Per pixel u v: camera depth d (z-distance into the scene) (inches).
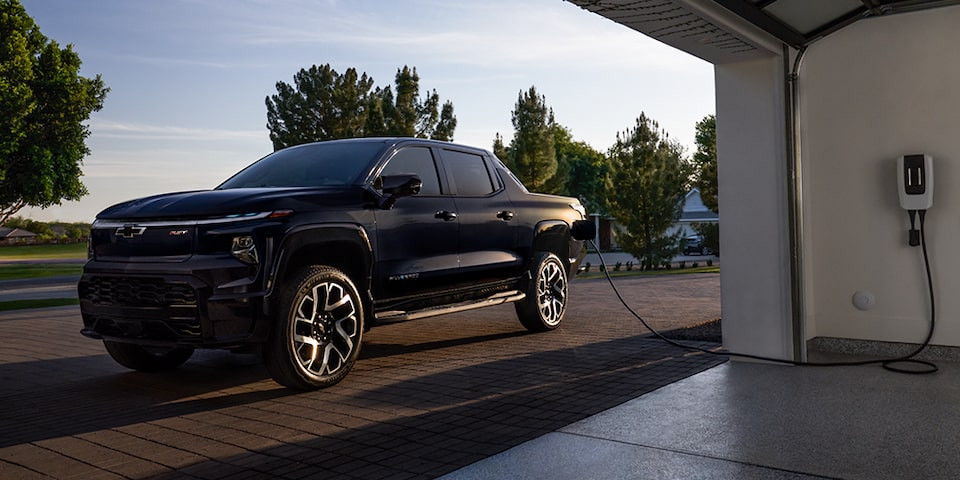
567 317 348.2
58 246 3284.9
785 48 207.0
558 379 201.3
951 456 126.6
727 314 221.6
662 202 1013.2
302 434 152.9
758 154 213.5
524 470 124.6
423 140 252.1
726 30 181.9
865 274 227.8
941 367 204.1
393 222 221.9
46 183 1514.5
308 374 192.1
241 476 127.0
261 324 183.6
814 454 129.0
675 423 151.9
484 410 168.9
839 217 231.6
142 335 192.4
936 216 215.2
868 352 227.9
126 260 193.8
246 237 183.3
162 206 195.3
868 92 225.6
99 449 145.3
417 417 164.6
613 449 135.0
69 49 1593.3
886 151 222.8
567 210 311.1
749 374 199.8
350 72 1528.1
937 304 215.9
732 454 130.0
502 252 270.4
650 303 413.1
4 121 1369.3
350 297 203.9
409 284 227.6
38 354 271.3
